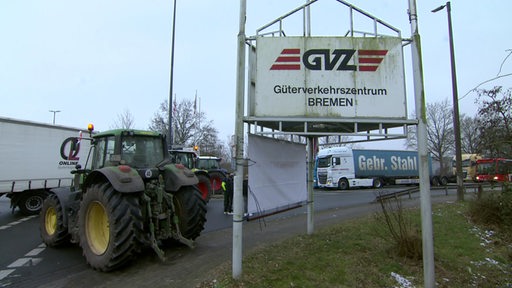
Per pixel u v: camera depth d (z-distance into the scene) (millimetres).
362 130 6305
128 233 5121
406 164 27922
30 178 11133
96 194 5449
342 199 16656
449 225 8789
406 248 5621
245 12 4844
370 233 7094
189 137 31562
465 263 5914
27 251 6441
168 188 6484
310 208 7098
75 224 6199
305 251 5789
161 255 5461
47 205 6898
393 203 13305
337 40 4934
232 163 4699
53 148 11875
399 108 4852
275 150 6098
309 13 5020
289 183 6652
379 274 4875
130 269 5230
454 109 13625
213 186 16891
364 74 4898
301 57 4922
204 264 5383
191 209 6500
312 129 6445
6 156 10547
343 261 5266
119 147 6184
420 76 4684
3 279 4809
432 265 4438
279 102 4863
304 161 7512
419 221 8344
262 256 5469
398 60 4910
